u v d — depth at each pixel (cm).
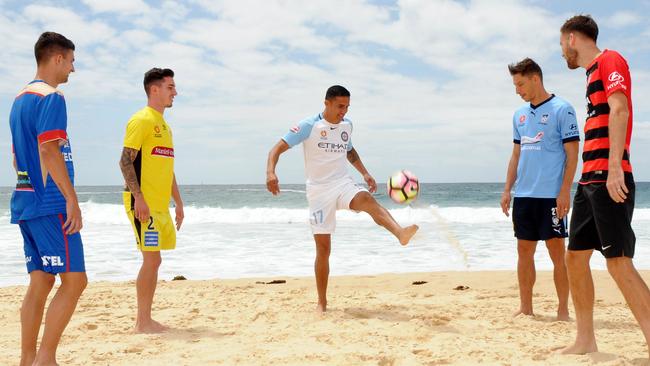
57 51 317
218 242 1236
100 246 1144
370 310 499
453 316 472
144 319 435
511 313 489
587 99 323
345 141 480
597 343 376
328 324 443
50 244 305
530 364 323
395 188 439
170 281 728
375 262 930
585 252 334
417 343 380
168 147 448
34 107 300
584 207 325
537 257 949
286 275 815
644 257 963
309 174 479
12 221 317
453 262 927
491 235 1363
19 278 787
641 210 2214
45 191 304
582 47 328
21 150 306
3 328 457
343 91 457
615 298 573
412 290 643
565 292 461
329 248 484
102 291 627
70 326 452
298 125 466
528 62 456
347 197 457
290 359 345
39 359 311
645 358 329
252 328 441
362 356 347
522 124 471
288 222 1847
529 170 462
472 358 340
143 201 427
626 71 305
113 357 358
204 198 4178
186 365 338
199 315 497
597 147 311
